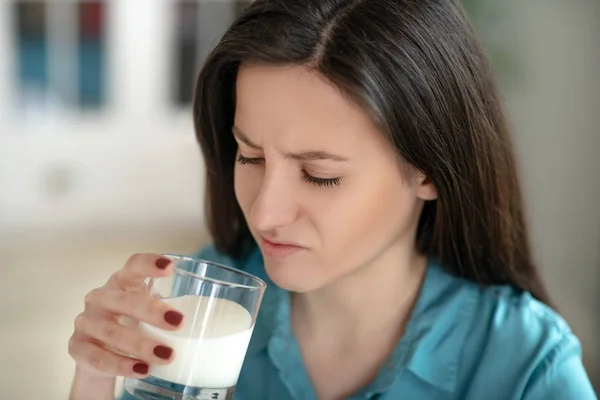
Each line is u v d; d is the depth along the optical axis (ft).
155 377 2.83
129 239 15.93
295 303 3.78
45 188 16.17
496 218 3.61
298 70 2.86
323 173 2.96
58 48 15.83
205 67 3.34
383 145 3.01
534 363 3.34
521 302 3.63
